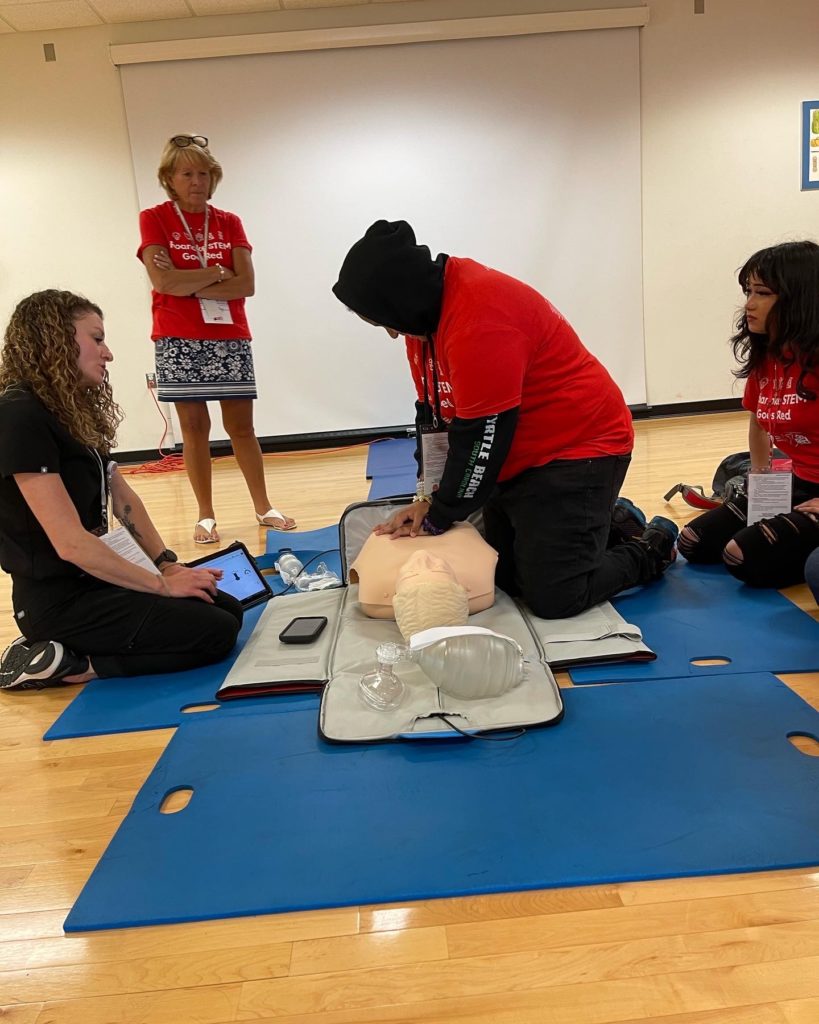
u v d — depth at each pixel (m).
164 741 1.51
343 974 0.94
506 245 5.11
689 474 3.58
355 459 4.72
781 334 1.90
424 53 4.83
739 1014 0.85
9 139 4.81
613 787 1.22
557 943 0.96
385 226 1.65
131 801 1.32
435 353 1.80
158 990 0.94
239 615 1.97
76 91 4.77
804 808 1.15
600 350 5.28
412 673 1.60
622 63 4.89
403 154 4.96
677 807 1.17
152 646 1.75
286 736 1.45
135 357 5.14
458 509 1.77
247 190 4.97
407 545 1.85
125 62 4.70
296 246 5.05
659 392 5.39
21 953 1.01
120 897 1.07
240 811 1.23
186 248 2.92
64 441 1.65
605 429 1.83
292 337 5.18
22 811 1.32
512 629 1.76
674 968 0.91
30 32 4.68
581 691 1.53
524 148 4.98
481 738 1.38
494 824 1.16
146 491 4.19
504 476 1.88
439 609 1.62
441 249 5.11
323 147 4.93
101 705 1.66
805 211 5.19
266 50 4.74
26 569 1.70
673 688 1.52
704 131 5.04
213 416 5.16
